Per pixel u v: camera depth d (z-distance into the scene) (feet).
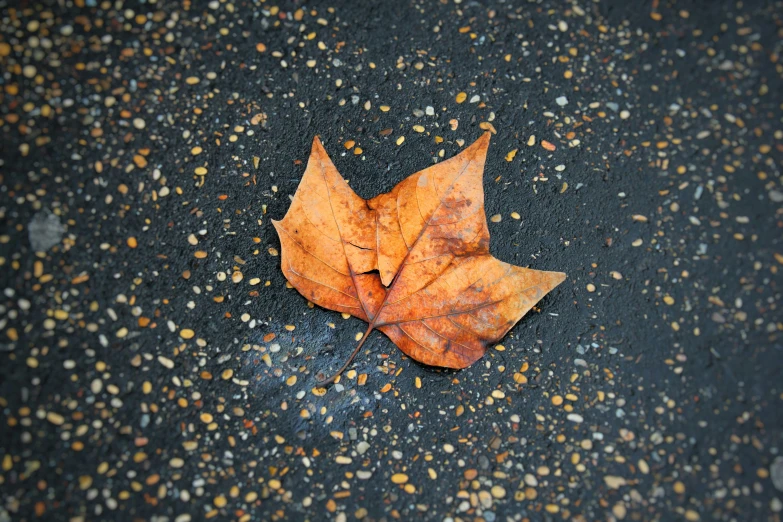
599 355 2.28
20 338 2.21
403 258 2.18
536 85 2.40
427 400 2.24
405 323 2.19
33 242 2.24
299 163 2.33
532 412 2.25
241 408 2.22
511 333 2.28
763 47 2.48
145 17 2.35
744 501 2.24
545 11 2.45
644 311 2.31
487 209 2.34
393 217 2.18
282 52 2.38
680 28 2.48
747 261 2.36
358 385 2.24
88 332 2.22
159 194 2.29
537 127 2.38
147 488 2.18
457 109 2.38
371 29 2.40
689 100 2.44
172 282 2.26
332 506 2.19
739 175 2.41
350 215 2.18
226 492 2.19
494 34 2.42
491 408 2.25
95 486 2.17
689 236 2.36
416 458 2.22
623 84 2.43
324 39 2.39
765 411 2.29
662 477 2.24
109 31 2.34
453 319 2.19
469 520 2.20
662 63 2.45
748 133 2.43
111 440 2.19
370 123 2.36
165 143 2.31
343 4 2.41
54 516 2.16
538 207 2.34
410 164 2.35
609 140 2.39
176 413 2.21
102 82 2.31
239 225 2.29
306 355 2.25
